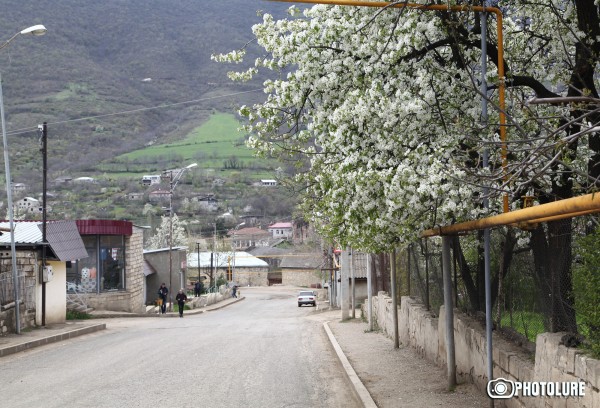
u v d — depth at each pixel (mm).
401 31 10703
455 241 11914
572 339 7227
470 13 11109
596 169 9695
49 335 22531
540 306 8570
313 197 15000
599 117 9328
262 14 11859
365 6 10711
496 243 10438
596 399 6195
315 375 13875
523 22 12570
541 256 8453
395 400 10461
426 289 15422
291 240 116875
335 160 11414
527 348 9039
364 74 11156
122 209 97875
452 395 10469
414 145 10258
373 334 21984
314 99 11695
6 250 26094
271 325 30688
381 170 10164
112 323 33344
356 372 13523
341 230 12336
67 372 14586
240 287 110250
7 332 22703
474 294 11703
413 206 9609
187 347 19703
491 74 10781
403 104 10078
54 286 28688
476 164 9922
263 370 14609
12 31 156000
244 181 121625
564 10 12062
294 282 112500
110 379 13398
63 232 29875
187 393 11719
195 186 115875
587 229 7996
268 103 11992
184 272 65938
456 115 10664
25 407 10680
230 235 105062
